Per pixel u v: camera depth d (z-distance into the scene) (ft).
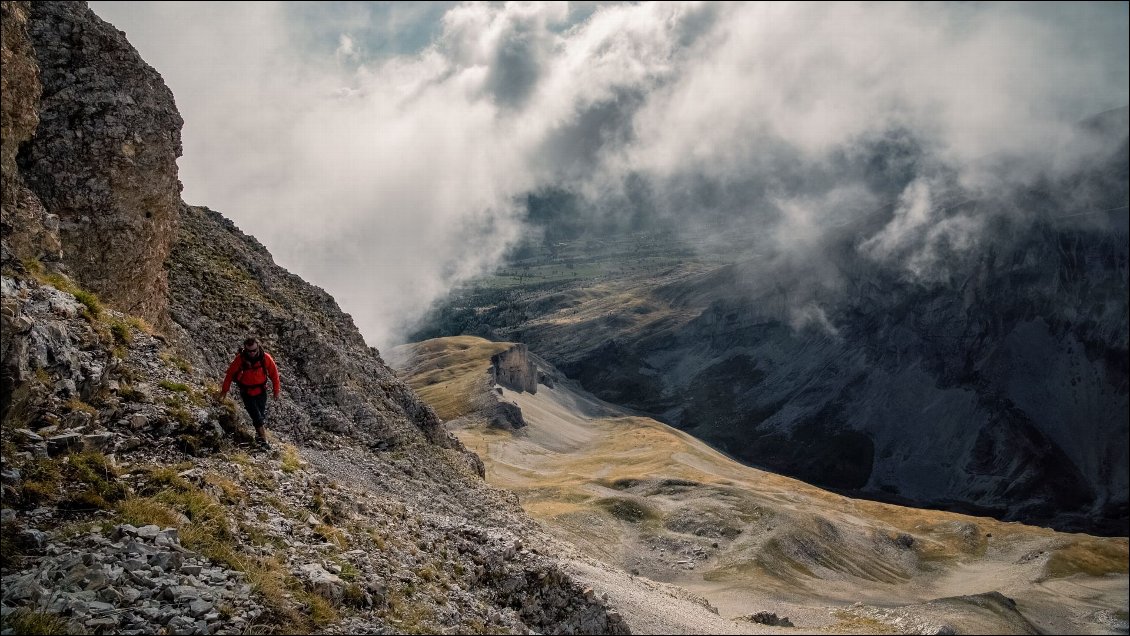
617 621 117.19
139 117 118.21
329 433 164.96
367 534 79.66
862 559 646.74
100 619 39.34
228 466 68.44
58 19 110.11
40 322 60.64
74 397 59.21
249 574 51.13
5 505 45.19
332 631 52.80
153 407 67.77
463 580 96.84
